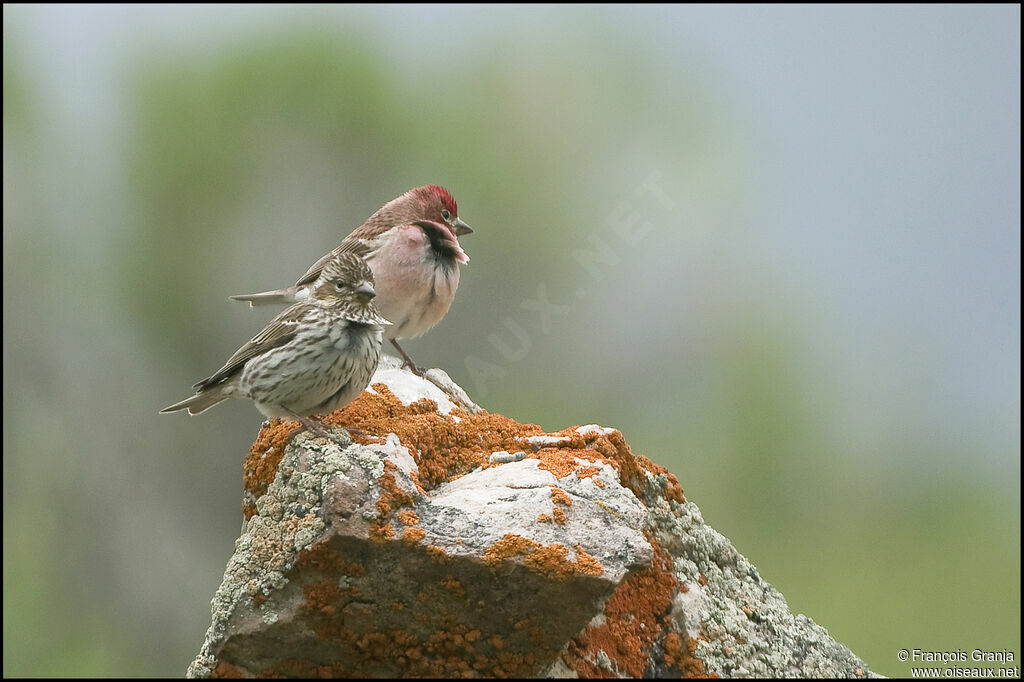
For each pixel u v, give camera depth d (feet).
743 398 50.01
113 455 53.06
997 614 48.34
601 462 20.67
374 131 50.14
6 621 51.75
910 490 52.85
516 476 19.98
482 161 50.11
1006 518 52.26
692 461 49.42
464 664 18.39
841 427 52.75
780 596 21.56
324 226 50.34
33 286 53.78
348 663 18.63
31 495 53.47
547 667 18.45
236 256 50.67
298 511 18.58
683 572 21.02
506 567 17.69
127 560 52.70
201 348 51.75
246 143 50.16
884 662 46.03
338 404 22.68
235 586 18.76
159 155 50.24
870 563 50.06
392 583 18.08
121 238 52.60
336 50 50.37
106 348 53.26
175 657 52.16
